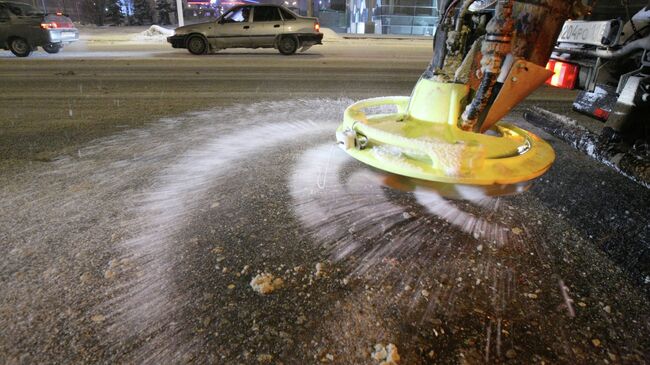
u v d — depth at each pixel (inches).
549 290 77.2
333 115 211.9
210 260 85.7
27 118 201.3
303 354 62.4
